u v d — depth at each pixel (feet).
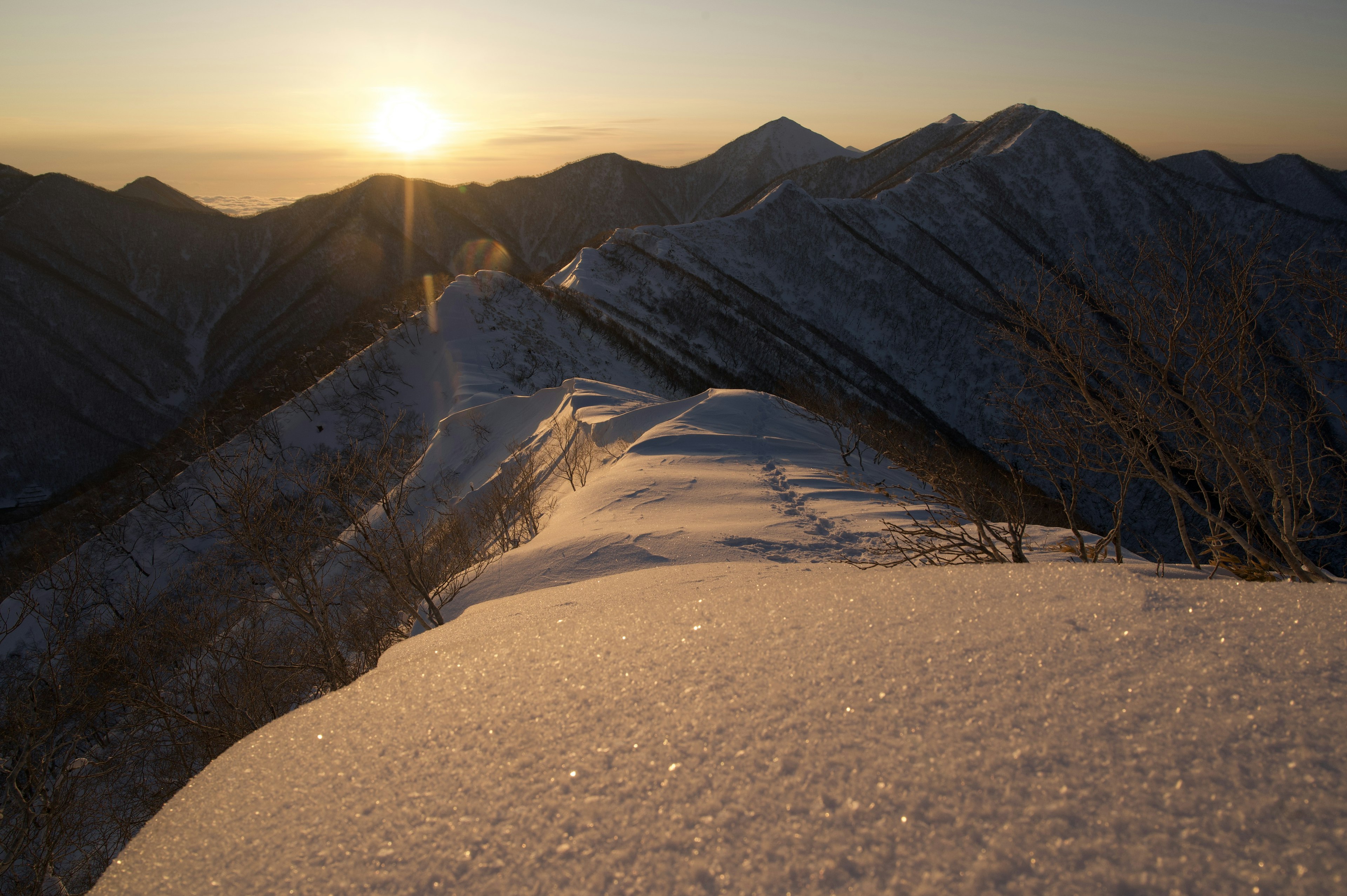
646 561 33.73
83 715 33.19
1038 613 7.97
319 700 9.02
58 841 29.12
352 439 162.40
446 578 40.60
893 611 8.52
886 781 5.61
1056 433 20.47
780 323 300.81
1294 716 5.68
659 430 61.16
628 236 340.18
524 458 79.61
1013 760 5.66
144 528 123.13
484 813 5.92
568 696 7.55
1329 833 4.55
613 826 5.53
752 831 5.26
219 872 5.83
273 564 36.22
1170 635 7.14
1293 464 16.21
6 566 131.03
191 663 40.78
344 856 5.70
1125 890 4.36
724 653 8.00
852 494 46.32
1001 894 4.44
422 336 196.24
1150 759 5.46
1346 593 7.38
